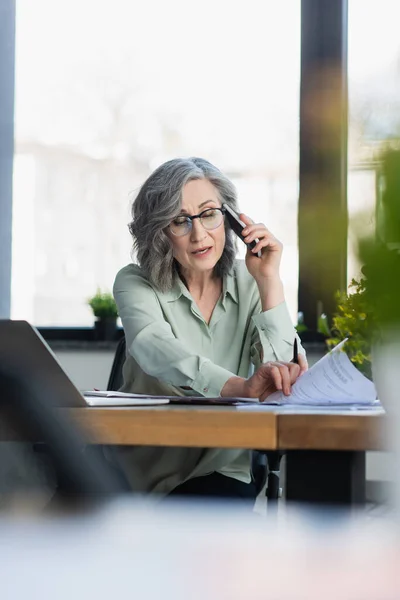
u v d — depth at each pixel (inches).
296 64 178.1
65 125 191.3
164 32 185.9
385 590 10.6
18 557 12.2
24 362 31.8
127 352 91.9
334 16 173.6
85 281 190.5
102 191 190.4
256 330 91.7
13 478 31.3
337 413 49.0
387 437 26.0
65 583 11.2
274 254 88.4
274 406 63.0
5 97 191.5
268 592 10.7
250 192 179.5
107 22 188.9
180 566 11.7
